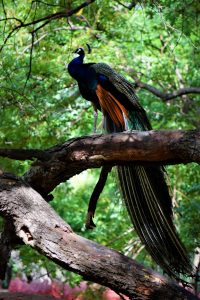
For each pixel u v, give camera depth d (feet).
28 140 45.52
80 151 26.81
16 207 26.04
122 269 23.47
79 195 61.05
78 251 24.14
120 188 27.63
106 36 49.80
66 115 45.37
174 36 47.88
